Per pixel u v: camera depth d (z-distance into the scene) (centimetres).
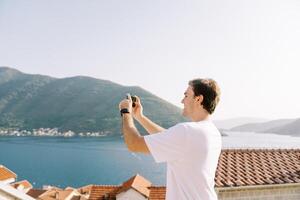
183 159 148
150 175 10238
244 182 816
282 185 826
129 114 161
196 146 148
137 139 150
